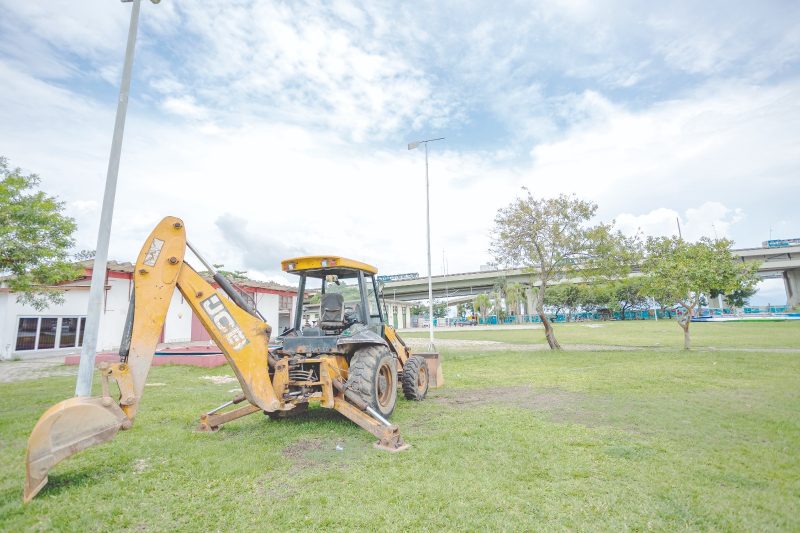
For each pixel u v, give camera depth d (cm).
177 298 2098
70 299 1823
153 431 564
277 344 656
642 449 465
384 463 433
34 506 338
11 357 1658
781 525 307
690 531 299
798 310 4819
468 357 1547
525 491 362
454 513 324
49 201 905
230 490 373
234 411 591
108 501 351
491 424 579
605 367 1179
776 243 5838
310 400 554
